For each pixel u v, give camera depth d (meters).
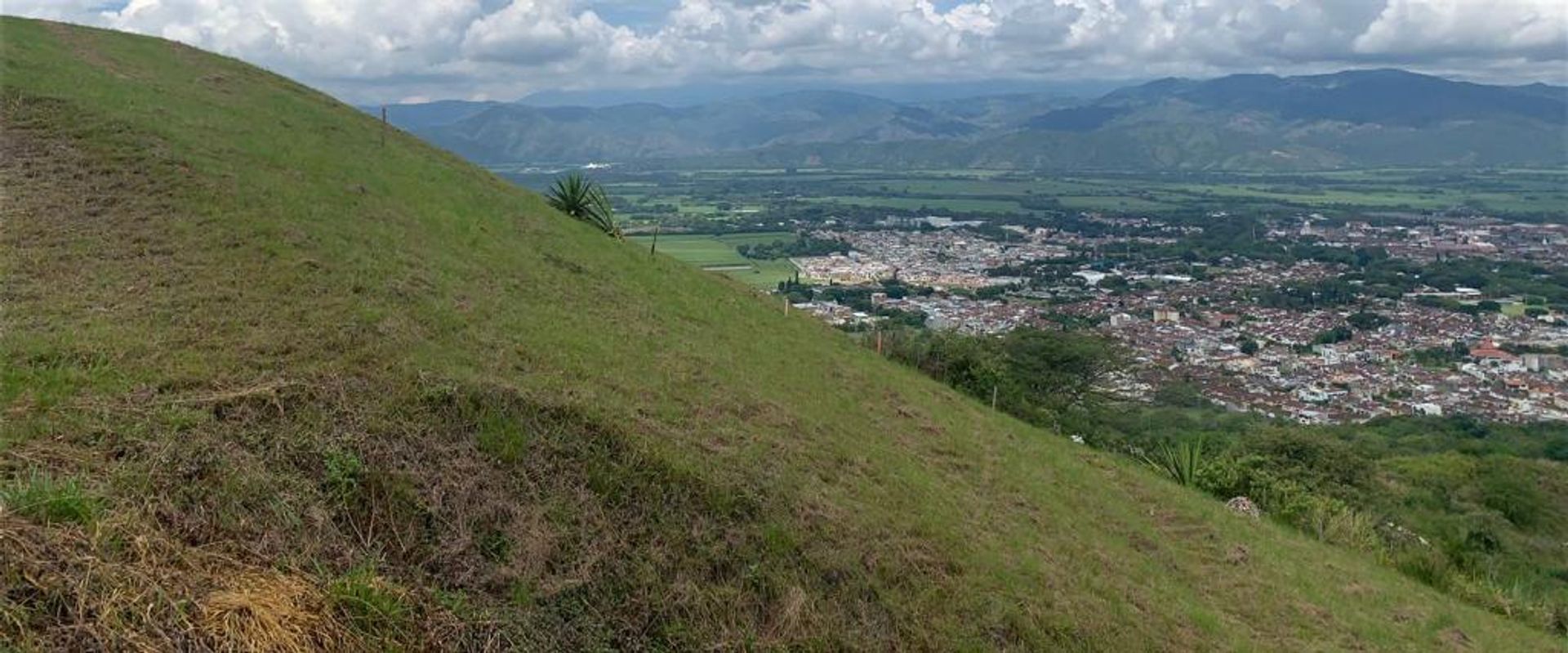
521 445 5.93
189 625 3.71
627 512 5.82
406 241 10.15
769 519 6.35
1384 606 10.32
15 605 3.41
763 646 5.32
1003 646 6.18
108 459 4.61
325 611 4.17
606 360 8.45
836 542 6.47
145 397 5.28
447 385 6.27
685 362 9.52
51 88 11.52
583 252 13.57
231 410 5.34
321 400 5.70
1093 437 18.25
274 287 7.52
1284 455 18.95
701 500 6.21
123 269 7.29
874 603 6.05
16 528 3.76
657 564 5.54
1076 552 8.55
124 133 10.48
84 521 4.01
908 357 18.33
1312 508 14.84
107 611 3.57
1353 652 8.46
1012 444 12.48
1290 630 8.62
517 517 5.35
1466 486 21.88
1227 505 14.36
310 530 4.67
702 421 7.75
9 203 8.23
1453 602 11.65
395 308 7.79
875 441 9.69
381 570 4.66
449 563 4.90
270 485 4.77
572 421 6.46
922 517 7.62
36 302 6.39
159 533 4.17
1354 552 13.34
